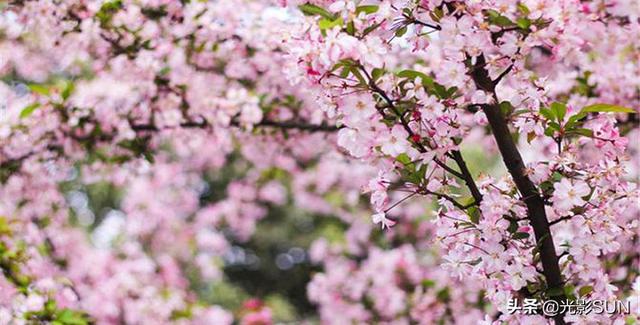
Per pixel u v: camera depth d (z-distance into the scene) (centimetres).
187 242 1084
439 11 254
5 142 500
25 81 700
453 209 267
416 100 252
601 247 257
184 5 479
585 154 298
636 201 259
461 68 250
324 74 249
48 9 455
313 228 1616
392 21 255
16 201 552
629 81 466
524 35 251
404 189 266
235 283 1750
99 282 732
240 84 533
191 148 586
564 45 250
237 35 482
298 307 1783
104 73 502
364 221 827
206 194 1513
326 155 652
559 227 285
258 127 535
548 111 258
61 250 645
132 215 988
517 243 267
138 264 784
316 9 269
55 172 527
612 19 248
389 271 695
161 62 498
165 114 510
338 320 716
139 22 470
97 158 540
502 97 361
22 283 480
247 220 1065
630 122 486
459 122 260
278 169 673
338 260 847
